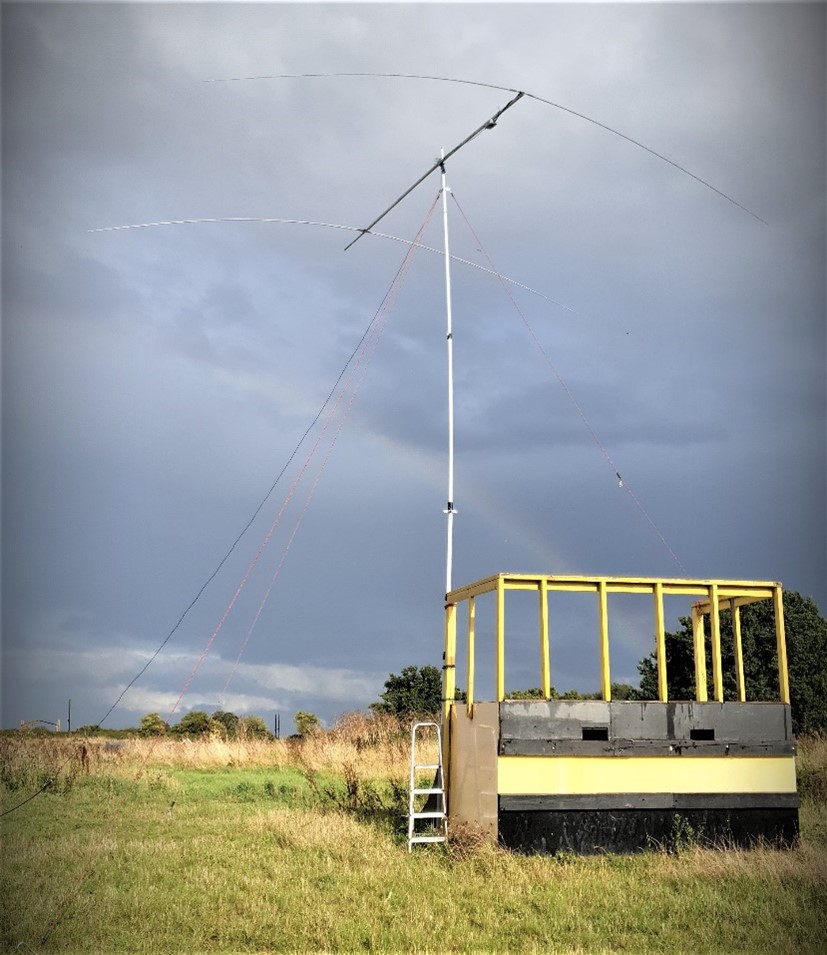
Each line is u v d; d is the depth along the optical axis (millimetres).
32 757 20812
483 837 12414
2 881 10758
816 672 28047
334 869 11516
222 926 9273
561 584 13219
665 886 10703
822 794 16875
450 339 17969
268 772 24000
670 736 12906
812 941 9016
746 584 13648
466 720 14055
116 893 10359
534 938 8977
